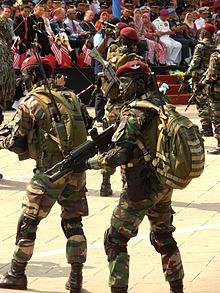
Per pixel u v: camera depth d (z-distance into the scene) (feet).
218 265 49.93
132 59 62.03
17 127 43.70
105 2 133.69
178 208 64.69
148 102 39.70
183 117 39.01
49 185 43.55
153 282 46.80
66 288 45.39
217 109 86.89
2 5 116.06
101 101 97.60
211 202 66.54
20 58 108.17
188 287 45.88
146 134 39.19
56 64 115.85
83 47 116.26
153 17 133.80
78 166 40.70
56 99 44.37
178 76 125.90
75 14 120.16
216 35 104.68
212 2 154.81
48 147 43.75
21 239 44.52
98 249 53.62
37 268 49.73
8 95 76.59
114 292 40.19
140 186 39.19
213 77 85.71
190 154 37.93
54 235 57.21
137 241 55.31
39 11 110.83
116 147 39.22
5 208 65.41
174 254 41.57
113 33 79.51
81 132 44.29
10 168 80.94
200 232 57.47
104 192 68.80
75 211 44.45
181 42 129.80
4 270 49.16
